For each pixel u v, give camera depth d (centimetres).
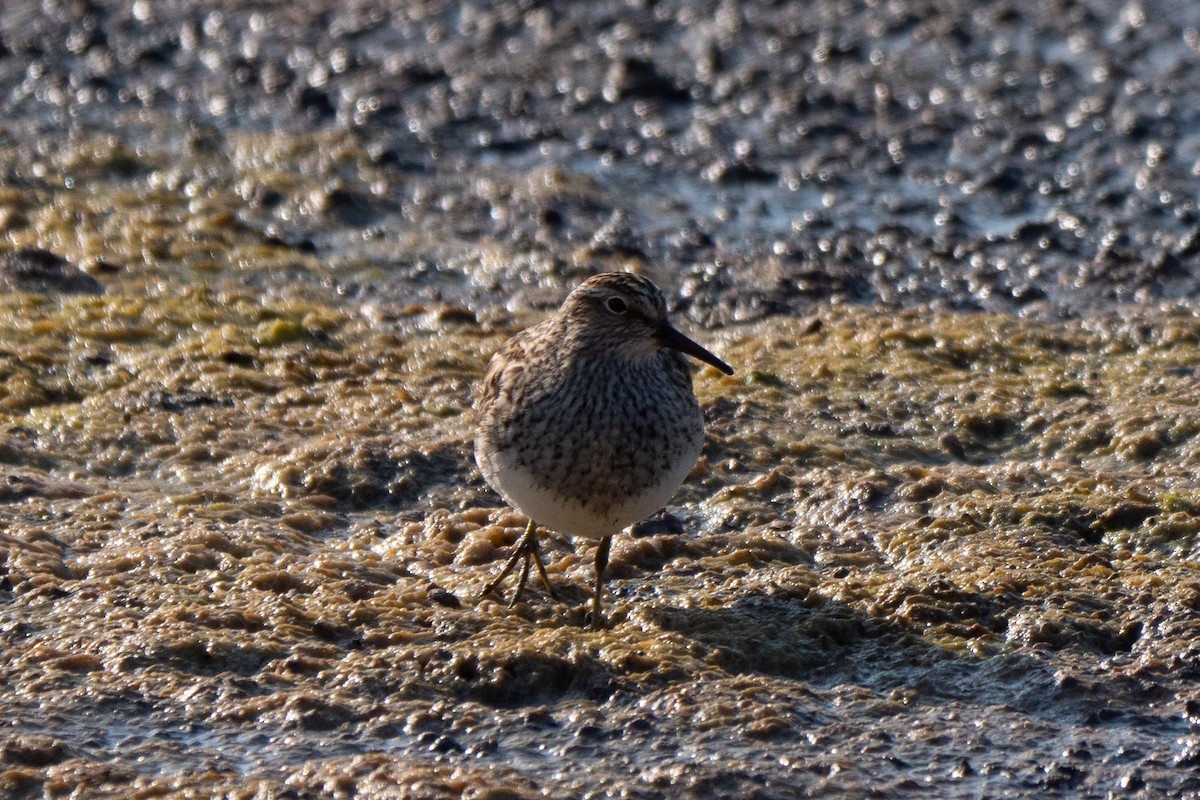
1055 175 1886
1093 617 1009
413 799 808
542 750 870
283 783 824
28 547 1081
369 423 1340
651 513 1037
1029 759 874
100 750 854
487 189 1886
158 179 1892
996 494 1214
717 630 998
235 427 1328
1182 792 847
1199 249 1688
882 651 984
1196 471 1244
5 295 1574
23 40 2344
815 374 1443
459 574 1092
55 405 1364
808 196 1864
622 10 2464
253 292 1616
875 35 2333
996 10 2403
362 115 2097
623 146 2005
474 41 2358
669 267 1695
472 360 1477
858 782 847
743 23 2394
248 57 2292
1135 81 2138
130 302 1567
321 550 1128
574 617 1035
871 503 1207
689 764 854
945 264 1691
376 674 930
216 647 950
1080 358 1478
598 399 997
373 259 1714
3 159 1920
